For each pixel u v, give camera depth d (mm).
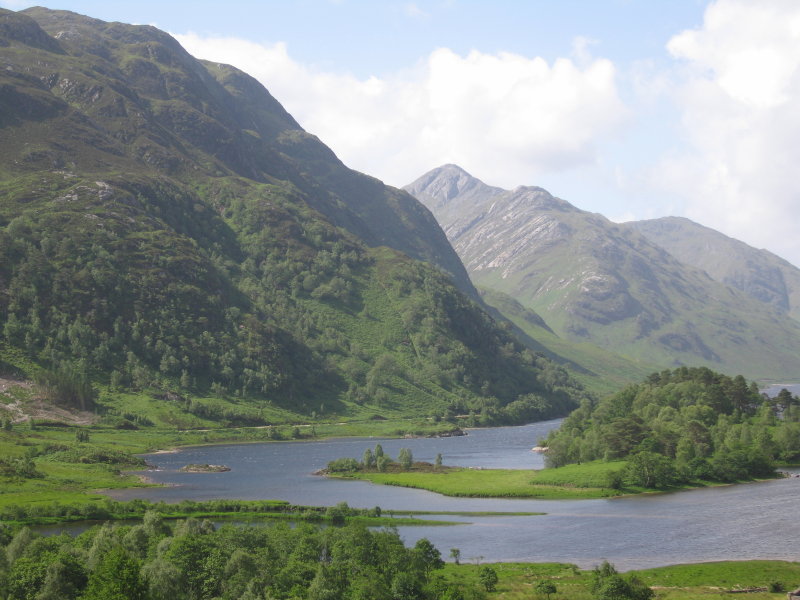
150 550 113125
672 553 137125
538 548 143125
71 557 101875
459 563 131250
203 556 107250
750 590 113125
